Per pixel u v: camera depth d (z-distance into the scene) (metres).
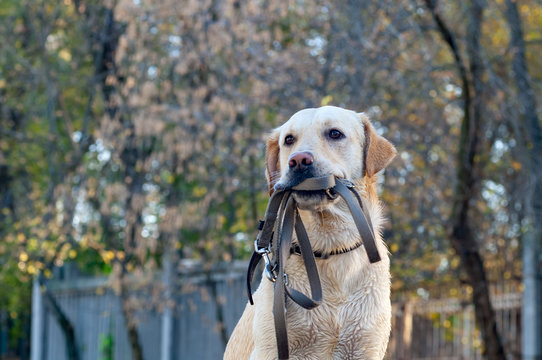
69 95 14.51
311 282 3.62
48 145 13.52
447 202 10.77
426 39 10.77
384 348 3.93
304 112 4.00
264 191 10.99
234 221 12.08
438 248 11.28
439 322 11.57
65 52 14.38
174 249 11.80
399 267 11.28
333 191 3.63
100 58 13.48
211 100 10.95
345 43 10.31
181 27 10.89
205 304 12.66
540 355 10.66
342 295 3.82
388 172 10.45
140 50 11.03
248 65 10.71
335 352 3.84
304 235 3.68
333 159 3.84
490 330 10.14
